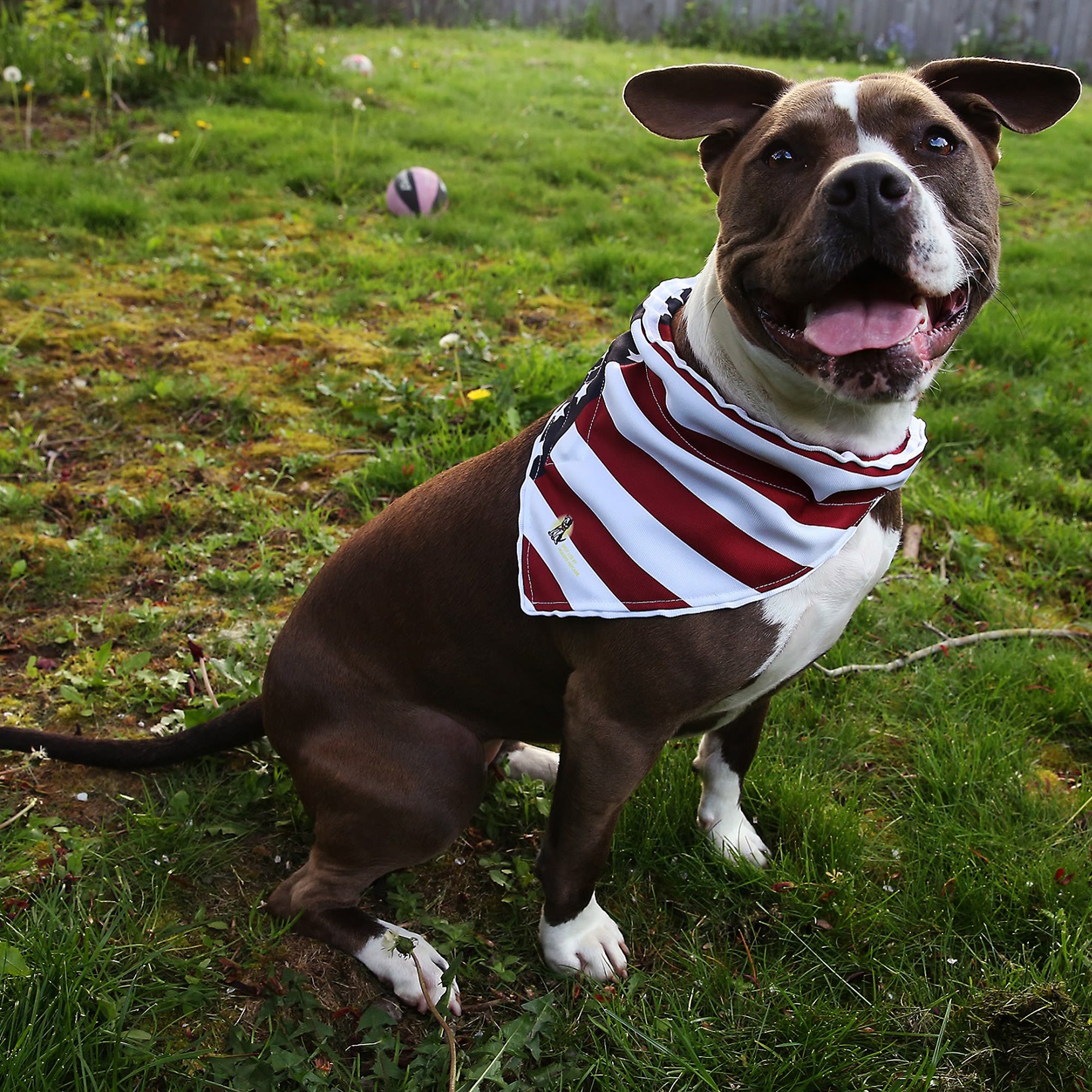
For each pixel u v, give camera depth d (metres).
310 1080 0.78
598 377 0.84
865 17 5.69
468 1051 0.83
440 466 1.50
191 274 2.07
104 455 1.51
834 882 0.93
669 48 5.47
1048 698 1.17
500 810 1.04
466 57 4.57
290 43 4.05
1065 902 0.92
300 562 1.33
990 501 1.50
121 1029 0.77
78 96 3.10
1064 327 2.07
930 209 0.68
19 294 1.89
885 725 1.16
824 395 0.75
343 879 0.89
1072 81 0.82
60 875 0.90
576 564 0.78
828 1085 0.80
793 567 0.77
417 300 2.07
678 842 0.99
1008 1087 0.79
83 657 1.16
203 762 1.05
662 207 2.72
